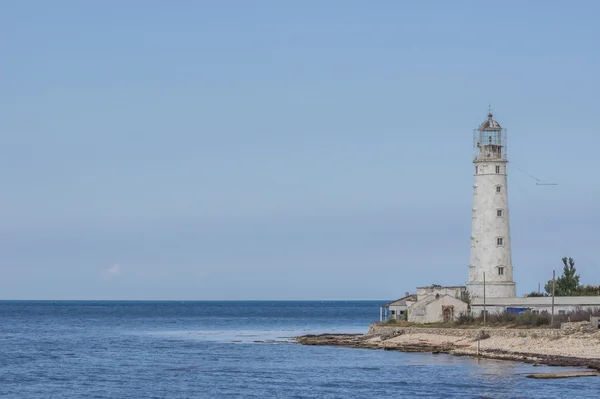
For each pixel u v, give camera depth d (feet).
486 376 402.72
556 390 358.43
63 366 485.97
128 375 440.45
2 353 573.33
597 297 550.77
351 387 383.86
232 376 431.02
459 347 514.27
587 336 472.85
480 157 595.06
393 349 545.03
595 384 372.38
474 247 595.06
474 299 586.86
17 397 371.97
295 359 511.81
